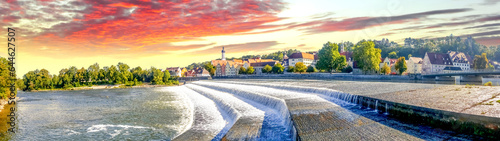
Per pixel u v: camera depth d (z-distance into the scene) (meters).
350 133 20.84
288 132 25.42
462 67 151.00
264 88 62.06
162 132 33.12
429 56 148.12
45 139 31.94
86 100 75.38
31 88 130.12
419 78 103.50
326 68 139.38
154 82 169.88
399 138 19.22
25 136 33.31
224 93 62.44
